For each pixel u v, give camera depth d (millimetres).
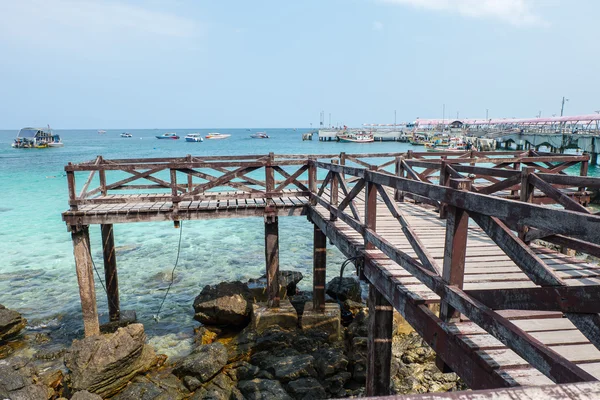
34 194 28016
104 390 7230
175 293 12555
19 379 7012
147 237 18844
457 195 2852
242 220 22594
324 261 9336
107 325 10148
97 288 13031
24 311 11289
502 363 2789
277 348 8625
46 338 9742
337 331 9312
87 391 6766
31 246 17125
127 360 7527
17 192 28703
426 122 106625
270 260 9492
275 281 9578
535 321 3666
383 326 5129
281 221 22344
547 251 5789
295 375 7594
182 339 9641
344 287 11477
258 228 20812
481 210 2523
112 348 7434
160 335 9859
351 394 7438
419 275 3609
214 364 7754
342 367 7910
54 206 24453
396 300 4254
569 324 3605
